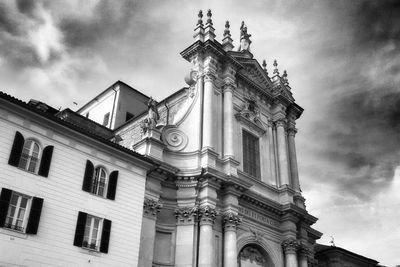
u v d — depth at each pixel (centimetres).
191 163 3133
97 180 2405
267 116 4062
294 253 3431
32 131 2197
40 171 2148
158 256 2789
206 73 3509
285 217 3528
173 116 3597
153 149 2991
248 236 3219
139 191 2566
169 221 2911
